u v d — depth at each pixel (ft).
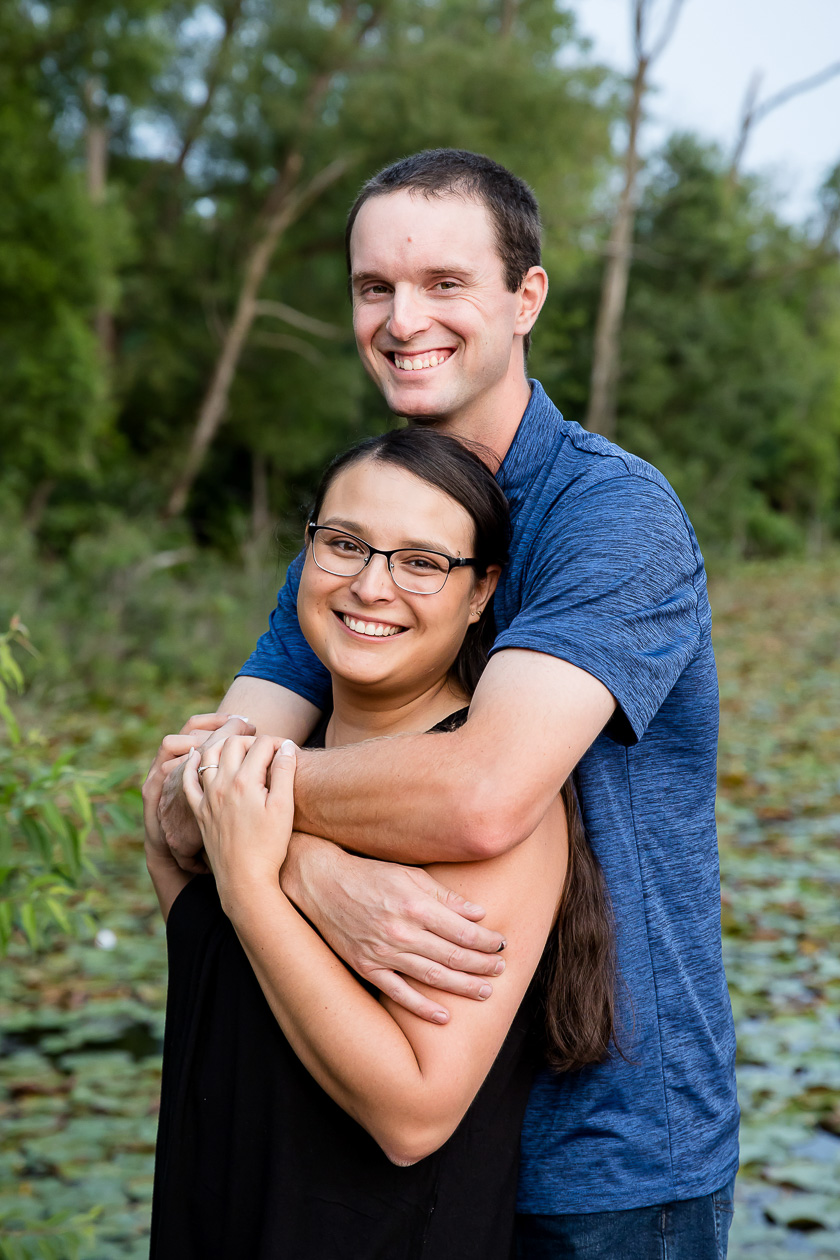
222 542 51.34
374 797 4.02
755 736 28.32
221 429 55.93
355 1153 4.05
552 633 4.03
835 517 99.71
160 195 55.36
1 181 37.88
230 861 4.12
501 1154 4.17
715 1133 4.56
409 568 4.34
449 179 4.73
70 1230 7.61
